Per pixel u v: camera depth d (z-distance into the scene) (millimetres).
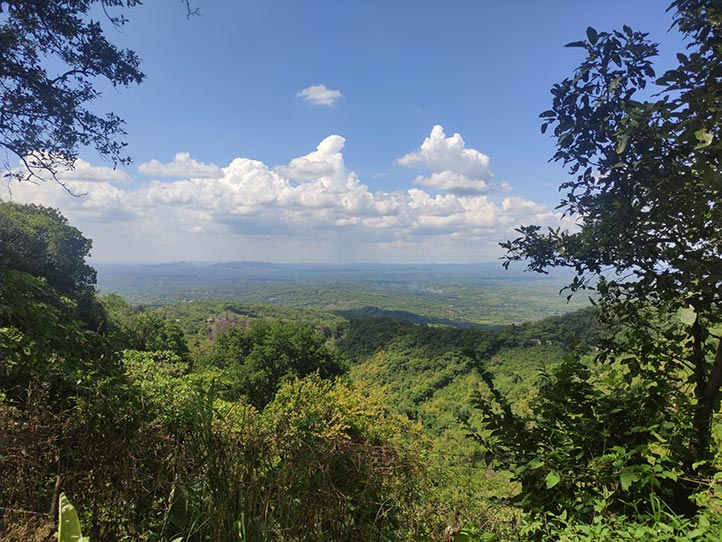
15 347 2395
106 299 46906
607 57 2170
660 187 1889
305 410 2277
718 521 1553
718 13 1886
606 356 2426
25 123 4996
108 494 2107
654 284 2100
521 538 1888
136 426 2199
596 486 1908
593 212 2316
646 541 1488
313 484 1867
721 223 1852
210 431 1984
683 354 2238
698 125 1646
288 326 36469
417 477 2090
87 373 2525
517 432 2178
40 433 2168
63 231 29406
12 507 1986
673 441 1971
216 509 1803
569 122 2250
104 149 5656
